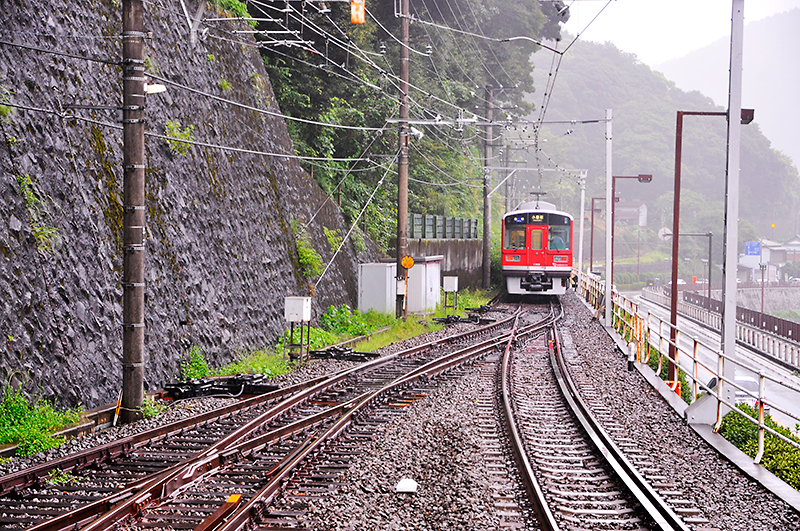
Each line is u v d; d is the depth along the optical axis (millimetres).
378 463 13273
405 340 34188
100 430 16172
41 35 18938
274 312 29156
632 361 26422
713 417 17562
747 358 44469
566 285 56500
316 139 48281
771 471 13812
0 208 16344
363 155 52031
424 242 56438
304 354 27047
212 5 30609
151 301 21078
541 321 42625
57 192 18266
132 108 17312
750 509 11320
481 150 91688
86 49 20719
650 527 10297
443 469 13055
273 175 32750
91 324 18297
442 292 52219
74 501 10734
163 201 22969
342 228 42312
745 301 120375
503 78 80250
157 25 25469
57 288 17469
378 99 50594
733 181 17875
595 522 10438
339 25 46969
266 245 30000
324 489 11531
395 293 41438
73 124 19453
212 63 29109
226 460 12812
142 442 14148
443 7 63469
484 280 67812
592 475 13164
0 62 17328
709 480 12914
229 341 25000
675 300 25203
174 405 18547
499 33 76938
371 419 17125
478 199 93375
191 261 23812
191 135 25750
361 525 10086
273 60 46156
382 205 55312
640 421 17938
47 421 14883
